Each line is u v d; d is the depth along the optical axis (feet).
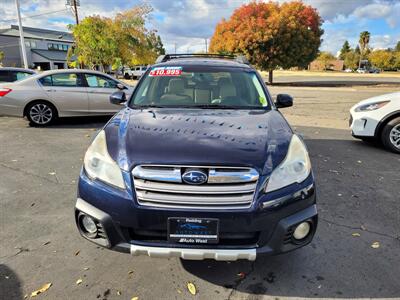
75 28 80.12
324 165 16.89
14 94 25.03
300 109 38.60
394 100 19.16
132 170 7.20
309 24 90.84
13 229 10.43
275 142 8.02
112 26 89.71
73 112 26.89
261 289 7.90
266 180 7.12
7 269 8.50
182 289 7.88
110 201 7.31
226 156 7.22
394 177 15.23
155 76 12.70
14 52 194.80
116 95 13.04
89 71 27.50
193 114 10.03
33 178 14.82
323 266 8.71
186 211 6.94
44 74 26.12
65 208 11.91
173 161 7.07
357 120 20.39
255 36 85.66
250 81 12.46
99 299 7.52
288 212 7.29
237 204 7.01
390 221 11.09
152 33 101.14
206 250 7.09
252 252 7.16
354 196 13.04
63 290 7.77
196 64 13.24
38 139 22.18
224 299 7.58
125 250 7.39
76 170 15.92
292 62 90.58
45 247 9.48
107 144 8.14
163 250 7.15
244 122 9.31
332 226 10.72
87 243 9.70
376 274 8.39
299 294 7.73
